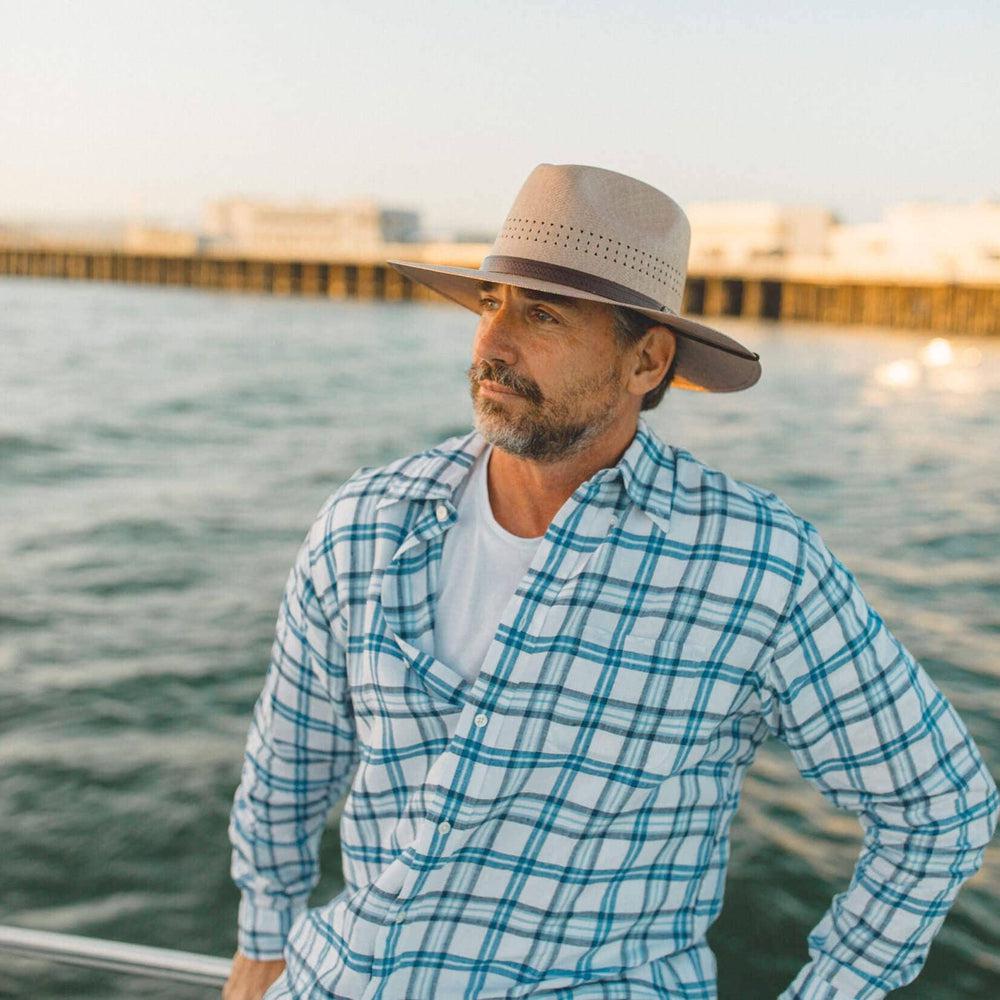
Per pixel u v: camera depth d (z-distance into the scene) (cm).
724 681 121
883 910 126
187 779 563
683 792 123
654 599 119
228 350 3675
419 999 120
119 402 2281
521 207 124
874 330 5294
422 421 2183
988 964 414
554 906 120
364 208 8231
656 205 124
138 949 169
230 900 459
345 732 139
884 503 1470
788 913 449
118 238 8200
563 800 118
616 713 118
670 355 127
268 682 141
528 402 120
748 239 6397
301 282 7438
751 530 121
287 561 1033
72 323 4612
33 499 1313
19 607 866
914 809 124
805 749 127
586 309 119
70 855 490
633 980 124
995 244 5559
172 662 744
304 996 124
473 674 122
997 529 1290
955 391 2930
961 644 829
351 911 123
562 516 118
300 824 143
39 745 603
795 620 121
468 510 127
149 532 1141
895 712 123
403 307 6731
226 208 8681
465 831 117
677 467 126
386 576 125
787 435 2100
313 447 1814
